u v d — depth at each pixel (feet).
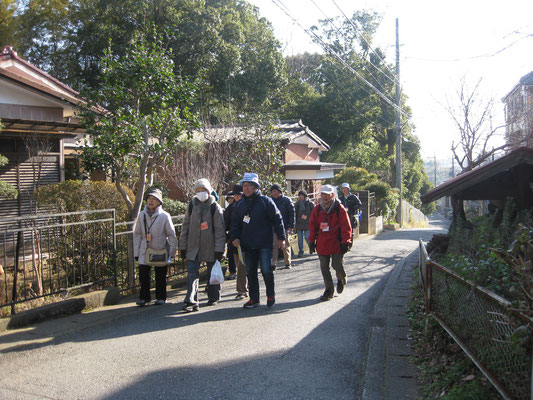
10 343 17.46
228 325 20.36
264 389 13.98
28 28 79.30
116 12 71.97
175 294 27.09
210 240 23.17
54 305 20.90
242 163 45.24
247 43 89.10
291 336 18.93
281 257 41.09
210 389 13.89
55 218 29.58
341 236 25.11
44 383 14.16
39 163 39.01
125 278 26.40
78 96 32.07
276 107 101.04
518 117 60.34
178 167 50.75
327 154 110.63
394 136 131.54
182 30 72.79
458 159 60.13
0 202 38.14
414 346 18.16
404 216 106.73
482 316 13.28
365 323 21.33
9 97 38.65
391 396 13.85
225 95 79.36
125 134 30.27
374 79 109.50
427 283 18.94
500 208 25.99
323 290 27.84
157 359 16.20
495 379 11.99
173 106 33.01
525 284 11.83
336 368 15.88
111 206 31.55
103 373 14.96
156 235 23.08
